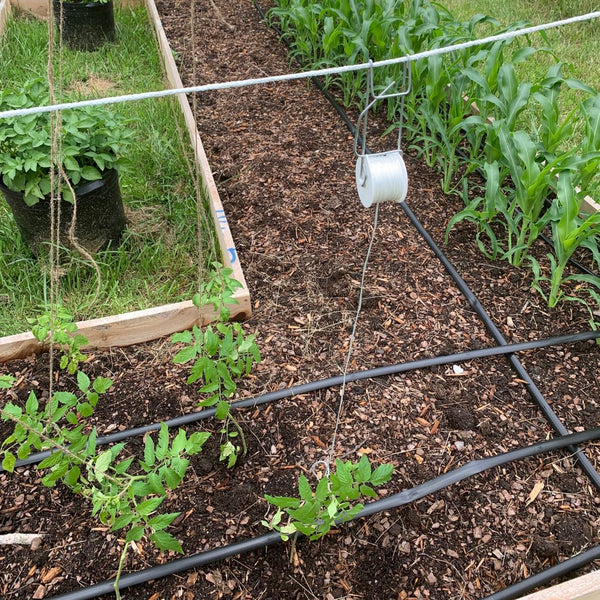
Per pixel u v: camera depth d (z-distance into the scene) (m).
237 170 3.32
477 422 2.06
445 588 1.64
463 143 3.58
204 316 2.38
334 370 2.23
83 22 4.34
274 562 1.70
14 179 2.35
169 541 1.40
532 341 2.33
